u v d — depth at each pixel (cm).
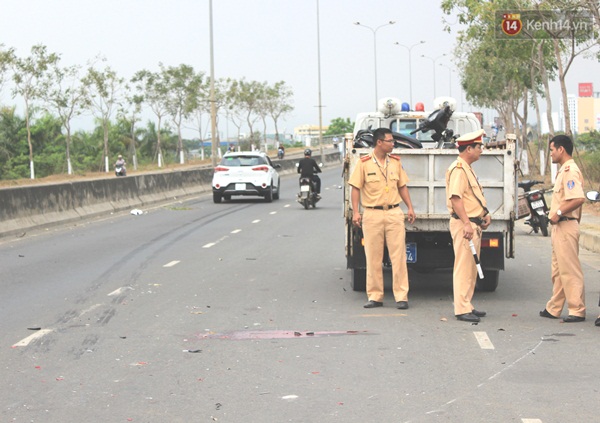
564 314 1149
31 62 6353
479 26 3434
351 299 1270
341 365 872
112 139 8912
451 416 699
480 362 879
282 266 1638
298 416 705
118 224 2659
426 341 979
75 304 1246
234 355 919
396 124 1727
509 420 686
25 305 1245
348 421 690
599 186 3462
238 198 4041
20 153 7688
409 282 1442
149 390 788
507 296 1297
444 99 1591
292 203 3591
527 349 936
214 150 5241
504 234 1274
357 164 1191
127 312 1177
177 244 2047
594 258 1788
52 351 948
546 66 4388
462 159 1116
